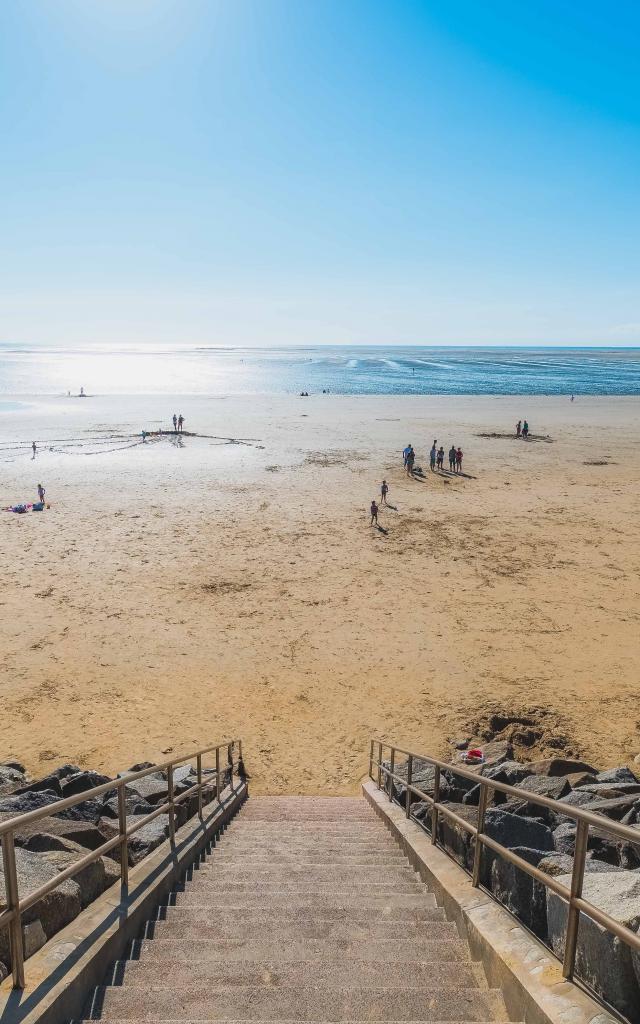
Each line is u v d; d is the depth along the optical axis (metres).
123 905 3.99
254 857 6.29
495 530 24.92
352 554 22.03
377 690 13.90
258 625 16.73
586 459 39.97
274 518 26.27
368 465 37.81
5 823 2.73
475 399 77.62
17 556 21.25
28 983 2.88
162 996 3.22
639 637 16.17
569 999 2.73
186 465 37.25
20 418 57.66
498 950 3.31
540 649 15.58
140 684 13.91
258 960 3.63
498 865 4.12
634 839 2.36
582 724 12.51
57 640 15.63
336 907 4.50
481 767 9.45
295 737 12.38
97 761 11.25
